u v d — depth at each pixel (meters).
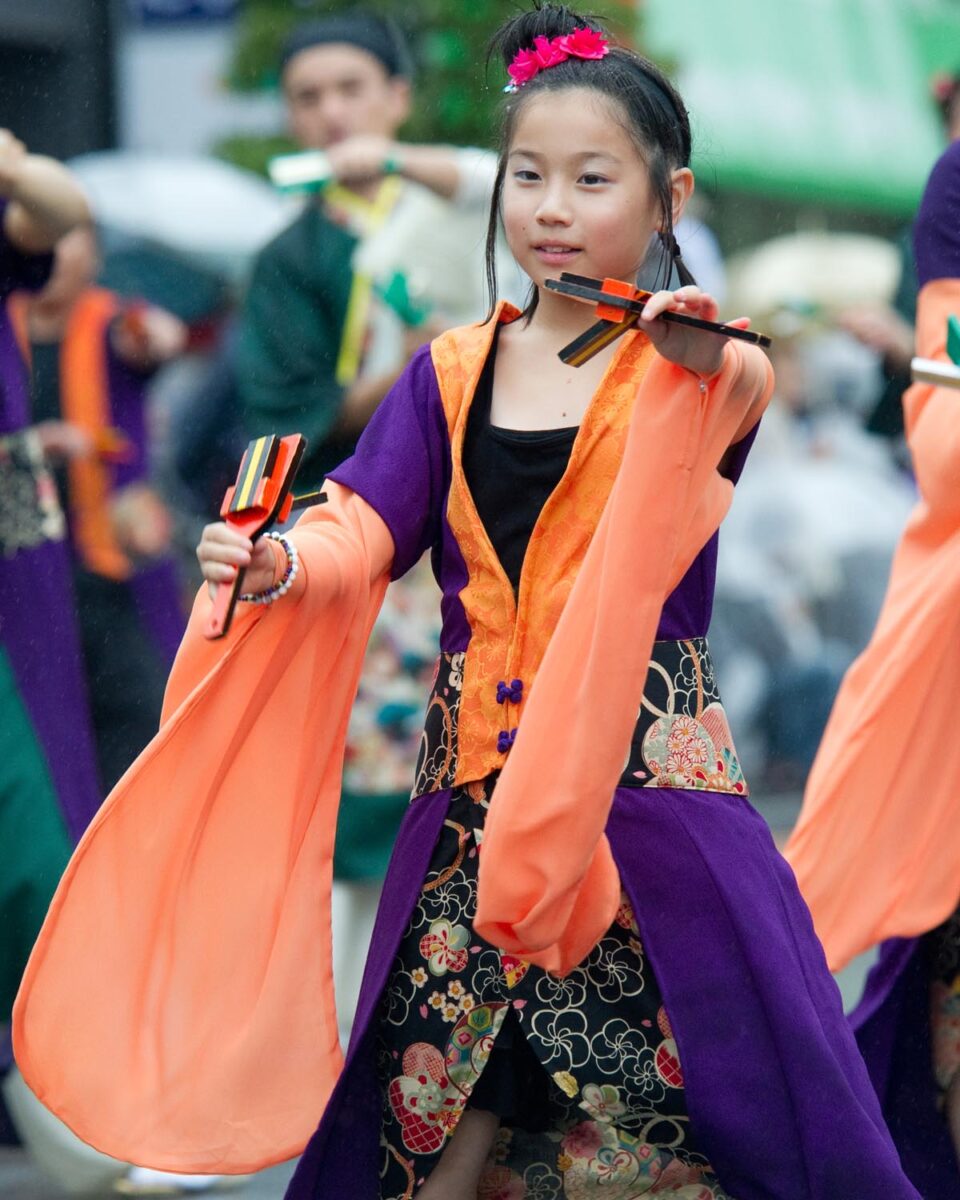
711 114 37.84
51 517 14.24
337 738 9.47
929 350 11.98
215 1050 9.31
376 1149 9.35
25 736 13.55
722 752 9.28
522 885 8.52
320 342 16.56
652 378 8.45
